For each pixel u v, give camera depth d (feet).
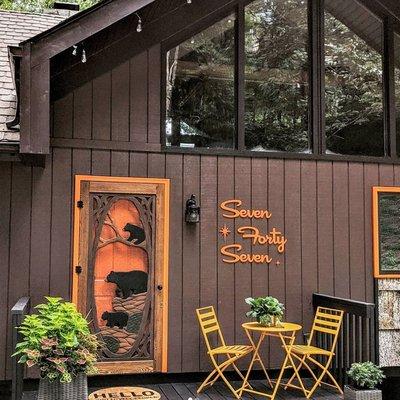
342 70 21.63
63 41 15.83
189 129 19.79
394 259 21.15
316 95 20.97
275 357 19.77
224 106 20.20
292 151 20.74
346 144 21.29
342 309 18.43
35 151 15.52
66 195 18.33
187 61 19.99
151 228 18.93
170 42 19.83
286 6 21.26
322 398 17.24
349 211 20.85
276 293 19.93
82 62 18.63
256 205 19.97
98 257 18.48
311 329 19.99
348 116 21.47
